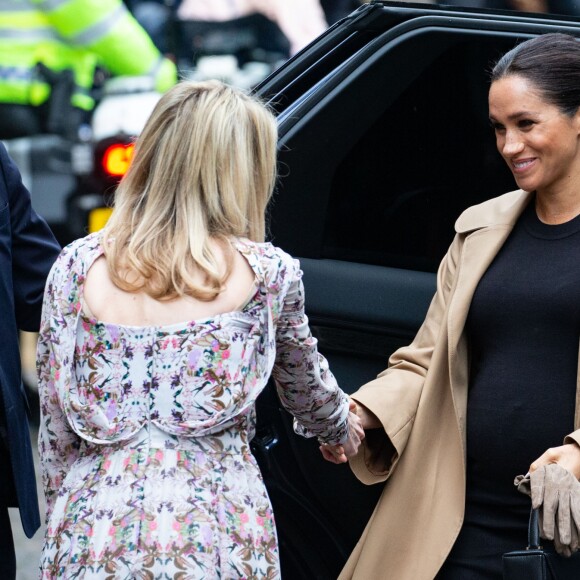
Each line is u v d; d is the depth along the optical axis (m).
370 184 13.26
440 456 11.55
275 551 9.80
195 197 9.91
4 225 12.19
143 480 9.51
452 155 13.25
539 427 10.97
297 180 13.11
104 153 24.56
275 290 9.92
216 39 35.12
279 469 12.84
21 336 26.73
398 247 13.21
